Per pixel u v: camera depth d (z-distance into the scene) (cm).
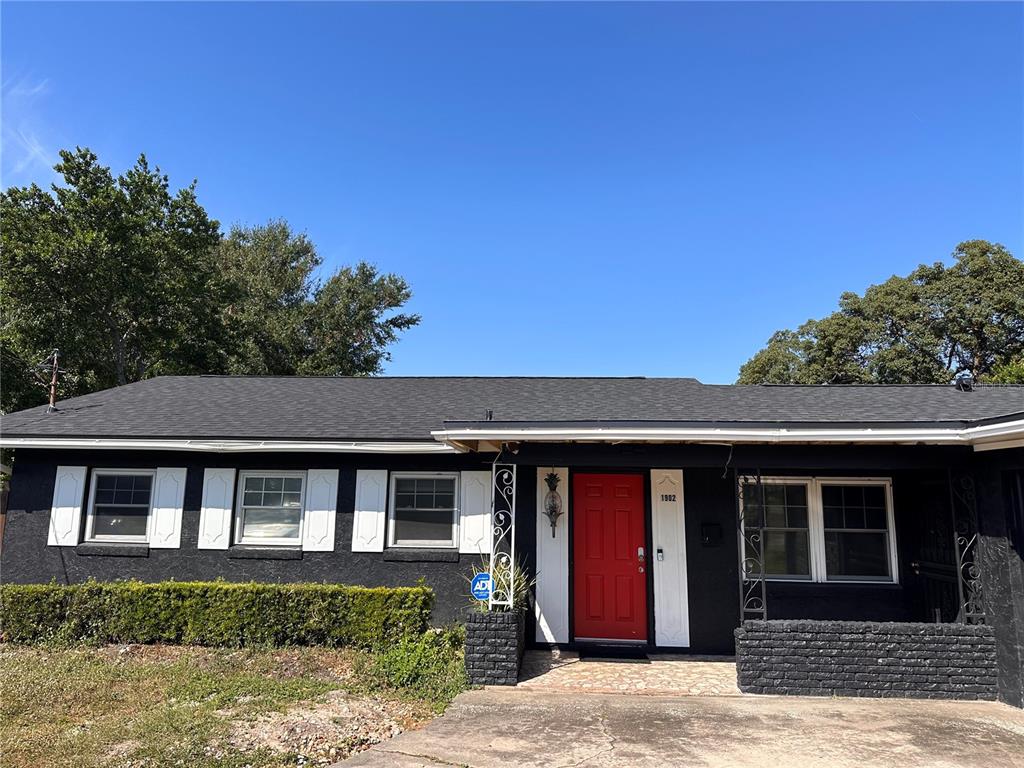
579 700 655
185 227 2650
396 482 981
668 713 612
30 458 1005
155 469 996
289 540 977
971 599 709
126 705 595
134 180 2484
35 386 2309
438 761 488
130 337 2573
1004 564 664
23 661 739
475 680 707
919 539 866
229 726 535
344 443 936
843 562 896
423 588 840
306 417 1043
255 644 812
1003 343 2761
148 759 468
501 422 726
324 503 973
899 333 2991
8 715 564
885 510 905
